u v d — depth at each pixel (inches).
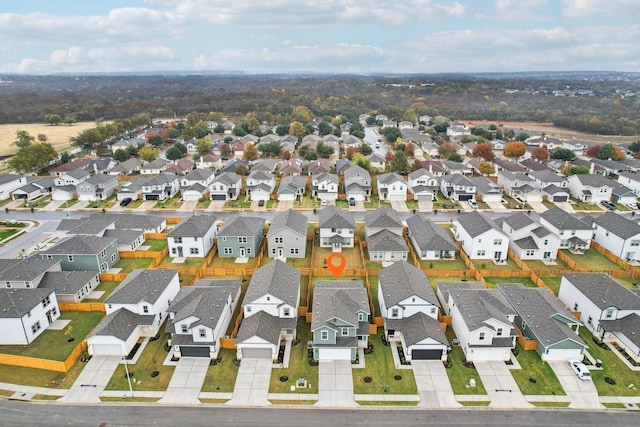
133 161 4992.6
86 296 2331.4
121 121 7632.9
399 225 2898.6
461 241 2955.2
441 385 1669.5
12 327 1895.9
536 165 4761.3
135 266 2672.2
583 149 5984.3
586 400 1593.3
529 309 1994.3
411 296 1925.4
